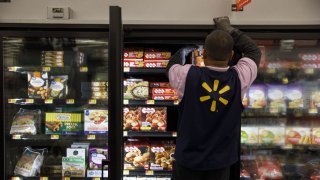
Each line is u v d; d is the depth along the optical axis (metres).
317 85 2.58
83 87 2.58
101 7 2.31
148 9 2.31
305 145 2.58
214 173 1.88
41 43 2.53
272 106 2.56
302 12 2.30
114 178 1.97
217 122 1.80
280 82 2.60
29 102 2.41
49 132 2.56
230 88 1.78
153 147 2.66
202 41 2.36
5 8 2.29
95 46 2.58
